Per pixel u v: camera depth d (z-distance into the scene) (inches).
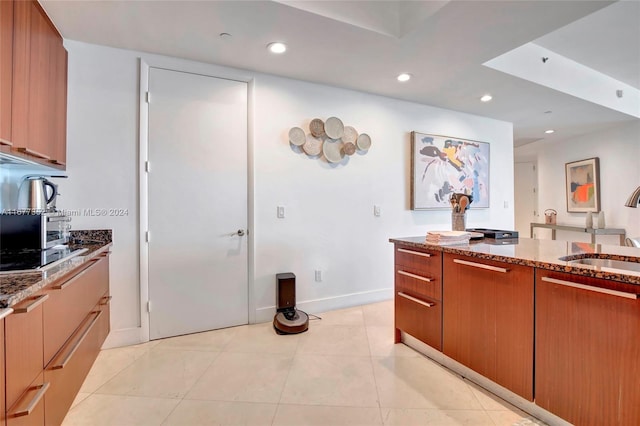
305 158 124.4
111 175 96.0
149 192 100.7
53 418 52.9
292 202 122.0
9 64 59.4
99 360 88.8
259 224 115.9
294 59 104.0
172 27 84.8
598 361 52.6
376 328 111.7
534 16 79.7
